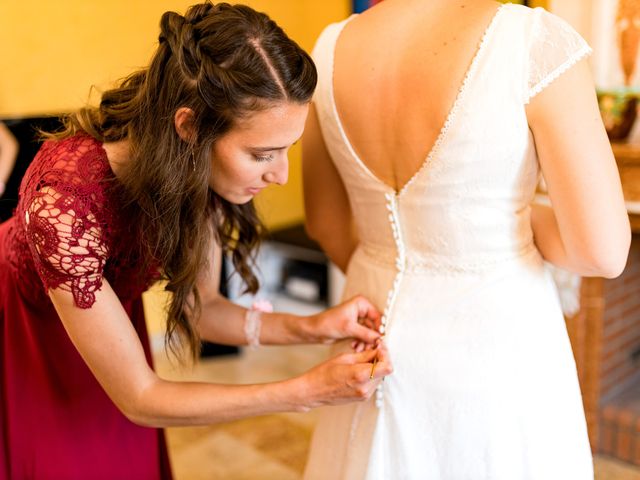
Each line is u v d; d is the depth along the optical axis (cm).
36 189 100
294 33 345
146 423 107
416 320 107
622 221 94
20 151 235
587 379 221
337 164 112
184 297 110
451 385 104
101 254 102
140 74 106
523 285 104
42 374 123
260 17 92
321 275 324
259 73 87
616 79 182
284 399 101
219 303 134
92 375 125
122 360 103
